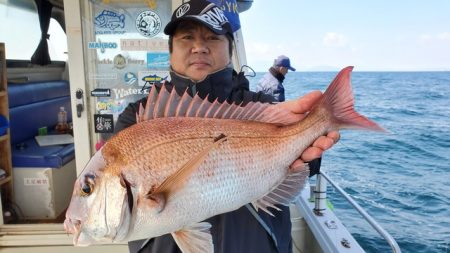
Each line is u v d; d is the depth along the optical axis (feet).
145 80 11.23
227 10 8.83
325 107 4.60
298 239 11.82
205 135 4.06
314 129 4.59
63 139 14.64
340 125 4.53
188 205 3.78
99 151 3.87
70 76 11.00
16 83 14.73
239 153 4.14
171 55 5.68
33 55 15.97
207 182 3.88
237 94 5.84
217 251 4.71
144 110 4.15
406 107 117.19
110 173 3.69
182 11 5.37
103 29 11.03
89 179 3.70
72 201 3.75
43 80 17.25
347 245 8.81
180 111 4.20
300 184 4.50
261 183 4.29
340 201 34.50
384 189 40.75
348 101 4.52
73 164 13.89
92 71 11.16
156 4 10.96
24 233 10.77
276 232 5.14
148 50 11.14
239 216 4.88
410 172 48.65
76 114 11.10
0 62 11.51
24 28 15.31
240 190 4.12
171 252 4.75
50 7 16.03
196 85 5.25
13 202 12.19
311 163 5.03
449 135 72.02
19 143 14.11
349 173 47.03
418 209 35.40
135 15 11.02
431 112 107.45
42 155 12.30
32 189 12.35
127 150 3.77
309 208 10.98
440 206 35.96
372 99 138.00
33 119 15.17
